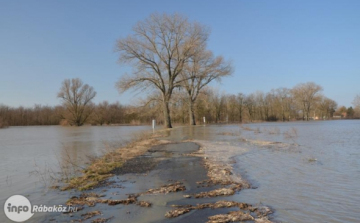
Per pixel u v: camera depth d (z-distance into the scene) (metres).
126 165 11.74
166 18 38.84
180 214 5.86
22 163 13.57
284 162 11.88
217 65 45.16
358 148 16.56
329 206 6.29
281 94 92.94
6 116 96.12
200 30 40.31
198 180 8.79
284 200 6.71
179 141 21.83
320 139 22.77
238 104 86.88
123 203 6.64
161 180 8.94
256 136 26.34
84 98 85.31
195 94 50.00
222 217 5.61
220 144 19.12
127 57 38.75
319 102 92.88
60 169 11.45
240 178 8.95
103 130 51.44
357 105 100.38
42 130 59.09
